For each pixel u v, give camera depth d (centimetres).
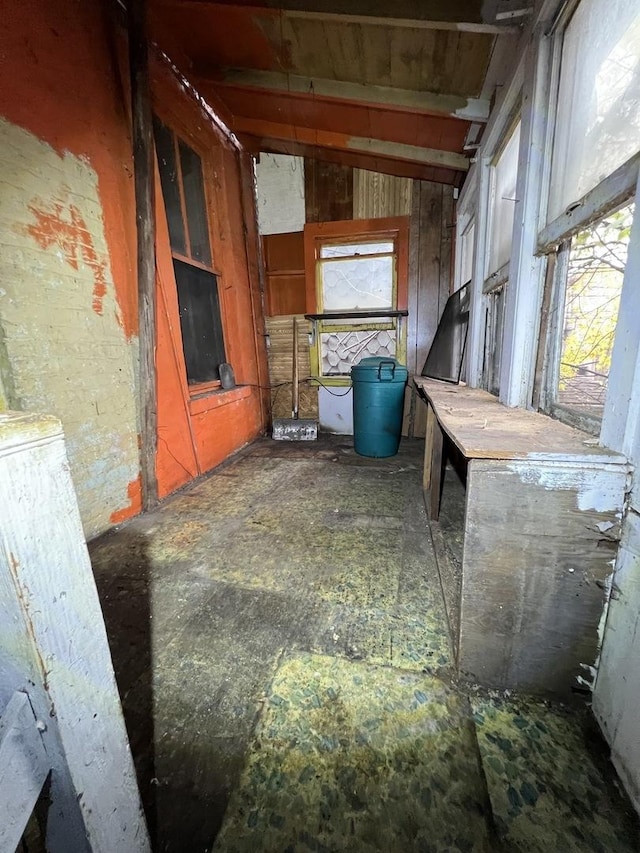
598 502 84
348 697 101
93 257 189
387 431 326
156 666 113
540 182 142
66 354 174
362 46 211
